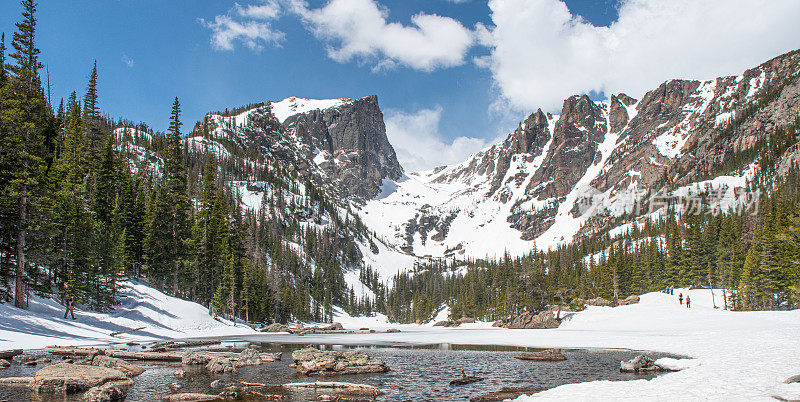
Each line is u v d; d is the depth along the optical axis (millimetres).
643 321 58781
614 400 14016
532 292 87062
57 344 35906
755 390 13828
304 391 19203
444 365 28281
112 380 20438
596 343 39719
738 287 85438
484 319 137500
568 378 21625
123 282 64188
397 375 24172
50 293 48250
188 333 58844
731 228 117250
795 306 75562
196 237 83500
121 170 90812
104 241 56906
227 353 31844
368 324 177750
